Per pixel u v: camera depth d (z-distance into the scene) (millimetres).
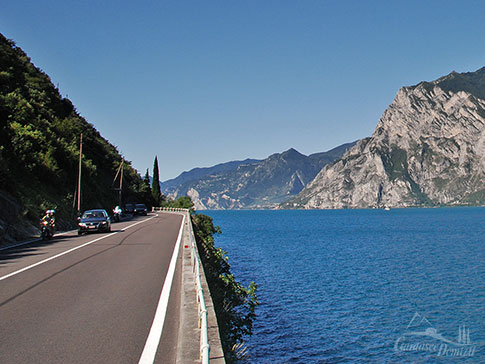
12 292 10445
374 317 24250
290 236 86750
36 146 48062
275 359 17781
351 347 19469
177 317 8086
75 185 55188
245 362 10172
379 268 41719
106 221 32000
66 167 55156
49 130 59781
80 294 10219
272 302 26844
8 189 31406
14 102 53594
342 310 25547
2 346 6320
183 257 15758
